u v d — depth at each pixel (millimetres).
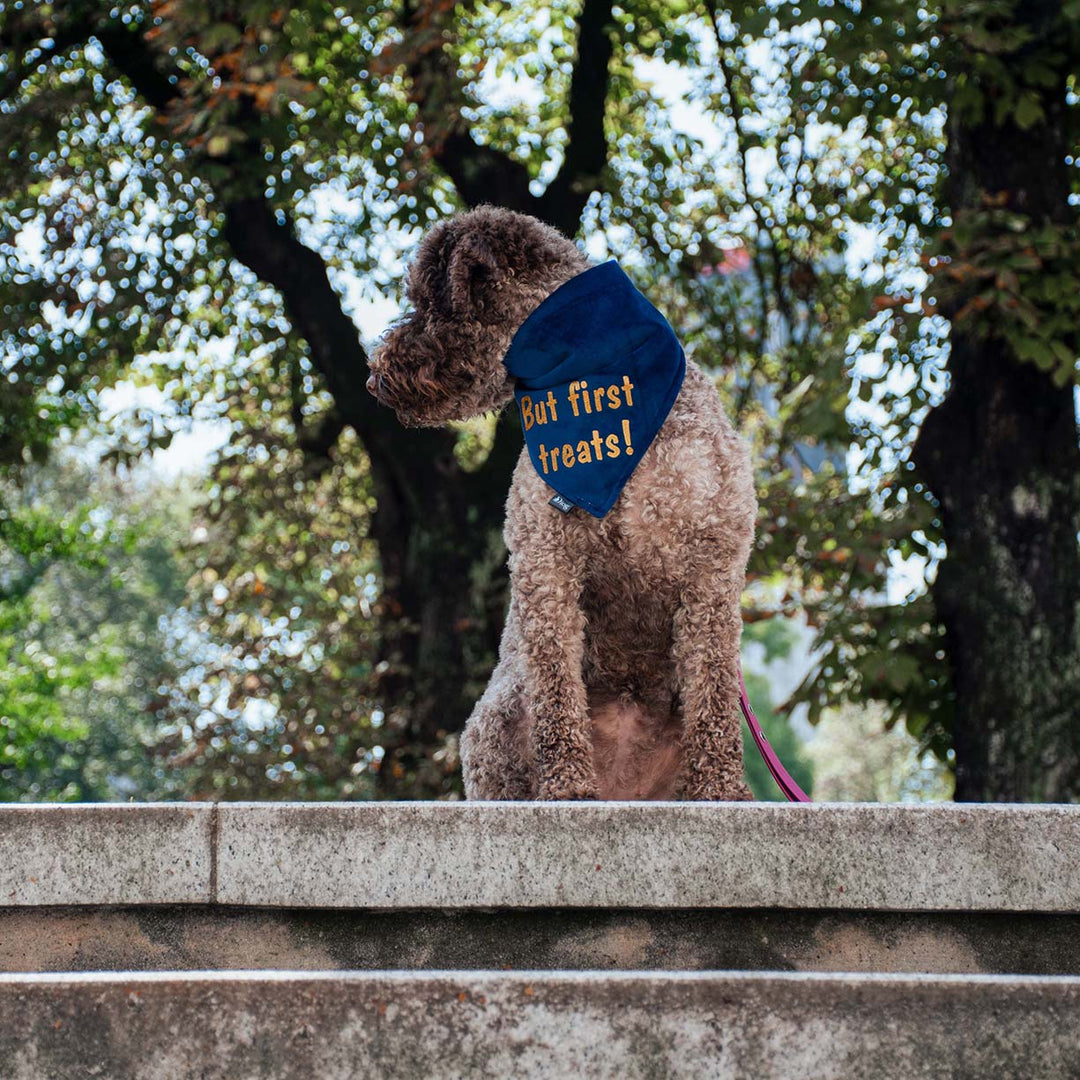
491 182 10570
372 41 11273
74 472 25984
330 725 11375
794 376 11742
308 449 12398
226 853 3160
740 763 3912
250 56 8594
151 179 11219
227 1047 2783
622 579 4062
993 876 3084
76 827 3197
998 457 8398
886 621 9000
